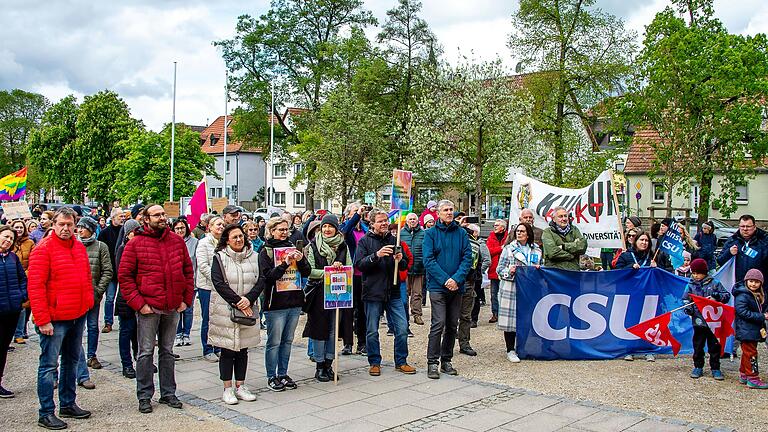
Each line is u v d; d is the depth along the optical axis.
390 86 41.41
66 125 55.38
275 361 8.12
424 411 7.22
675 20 25.72
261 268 7.86
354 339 11.98
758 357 10.09
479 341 11.36
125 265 7.16
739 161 26.61
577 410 7.21
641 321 9.97
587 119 33.69
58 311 6.71
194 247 11.29
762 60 25.81
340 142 35.88
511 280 9.84
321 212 17.50
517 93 35.28
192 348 10.81
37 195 75.94
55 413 7.16
